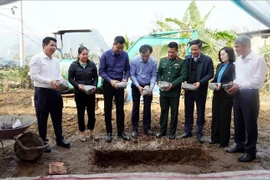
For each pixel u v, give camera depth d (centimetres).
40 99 395
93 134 500
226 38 862
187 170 359
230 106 428
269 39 929
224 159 392
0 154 404
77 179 328
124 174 344
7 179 326
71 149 429
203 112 460
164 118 484
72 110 672
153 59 477
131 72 472
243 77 367
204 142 459
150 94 453
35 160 376
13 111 681
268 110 697
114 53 444
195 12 895
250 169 359
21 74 1095
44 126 408
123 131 481
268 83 878
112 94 458
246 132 381
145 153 418
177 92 466
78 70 438
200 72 446
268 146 446
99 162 404
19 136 379
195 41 440
